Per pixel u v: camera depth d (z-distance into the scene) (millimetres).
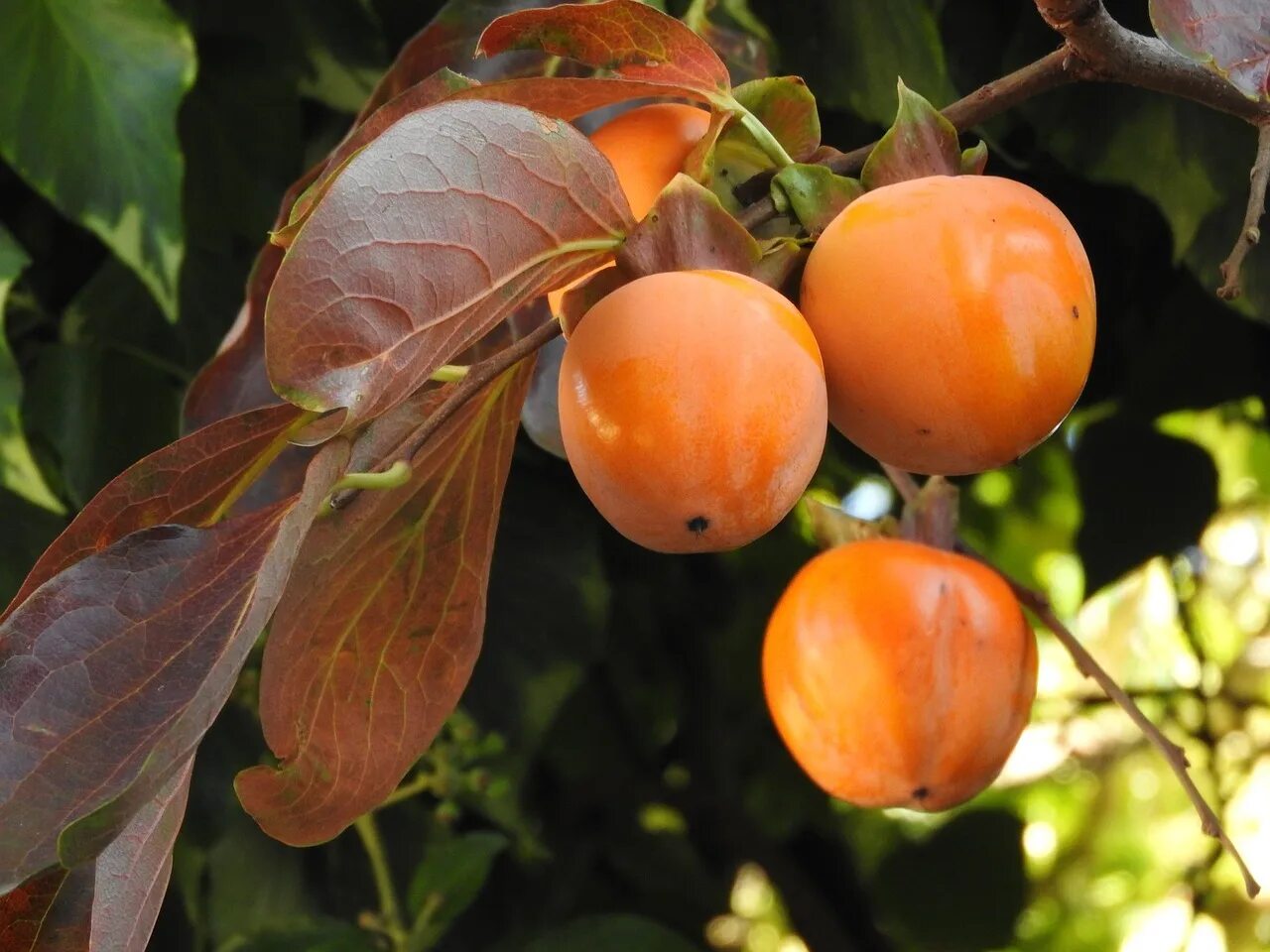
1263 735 1850
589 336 741
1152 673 1925
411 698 831
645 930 1138
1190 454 1191
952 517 931
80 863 669
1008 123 1024
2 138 965
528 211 729
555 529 1141
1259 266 1000
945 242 749
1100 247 1096
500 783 1074
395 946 1116
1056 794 2297
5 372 990
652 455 733
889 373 752
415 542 809
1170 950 2232
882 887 1643
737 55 994
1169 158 1000
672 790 1572
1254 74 717
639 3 768
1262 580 1854
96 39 966
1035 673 902
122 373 1072
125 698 720
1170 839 2326
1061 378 754
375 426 785
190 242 1062
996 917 1620
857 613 872
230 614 733
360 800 836
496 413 796
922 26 981
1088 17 777
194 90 1047
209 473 780
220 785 1116
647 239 756
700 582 1533
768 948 2254
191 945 1120
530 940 1194
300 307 685
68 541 772
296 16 1044
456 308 715
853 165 804
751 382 732
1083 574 1219
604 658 1479
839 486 1352
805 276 766
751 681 1601
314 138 1086
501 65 906
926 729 869
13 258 988
